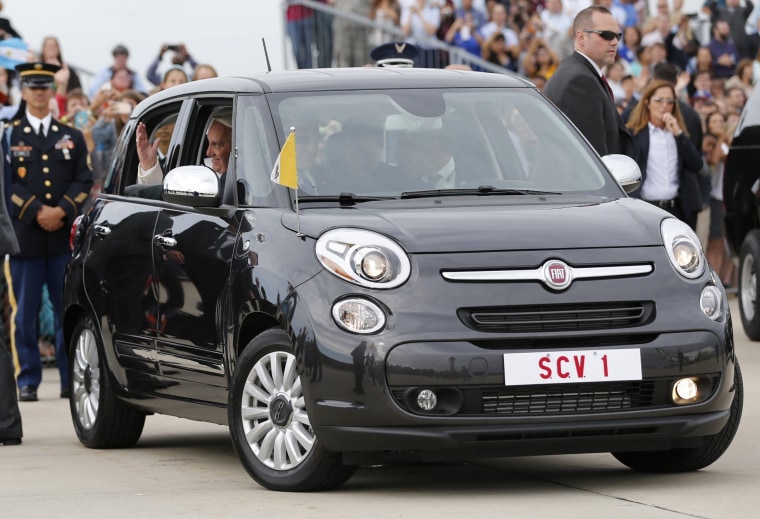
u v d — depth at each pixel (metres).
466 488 16.33
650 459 17.30
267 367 16.47
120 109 34.12
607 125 23.34
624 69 47.28
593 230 16.12
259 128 17.91
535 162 18.23
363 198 17.08
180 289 18.38
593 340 15.53
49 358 33.41
